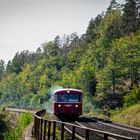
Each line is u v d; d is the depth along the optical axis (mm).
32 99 177500
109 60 104625
